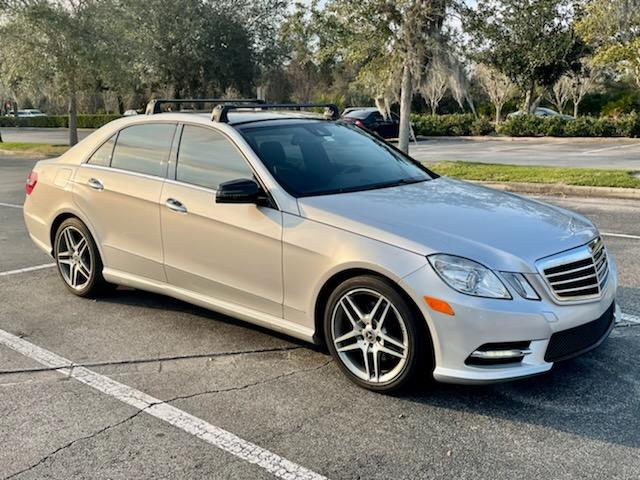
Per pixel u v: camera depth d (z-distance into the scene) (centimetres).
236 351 449
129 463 315
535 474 299
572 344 360
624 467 303
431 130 3078
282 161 445
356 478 300
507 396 375
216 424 351
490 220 389
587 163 1705
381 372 382
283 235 404
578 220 419
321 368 420
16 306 550
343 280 386
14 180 1484
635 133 2620
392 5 1398
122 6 2873
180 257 471
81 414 364
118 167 523
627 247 711
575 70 3044
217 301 457
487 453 318
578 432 335
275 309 422
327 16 1448
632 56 1914
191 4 3050
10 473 308
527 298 346
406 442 329
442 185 465
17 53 2297
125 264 517
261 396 382
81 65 2328
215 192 449
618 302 527
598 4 1939
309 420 353
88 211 535
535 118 2859
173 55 3075
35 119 4847
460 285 344
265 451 323
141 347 459
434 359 357
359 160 479
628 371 404
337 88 4219
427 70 1523
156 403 375
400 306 359
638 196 1087
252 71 3253
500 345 345
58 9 2300
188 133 482
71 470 310
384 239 367
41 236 589
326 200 409
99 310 537
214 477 302
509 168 1436
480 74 3544
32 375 416
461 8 1428
